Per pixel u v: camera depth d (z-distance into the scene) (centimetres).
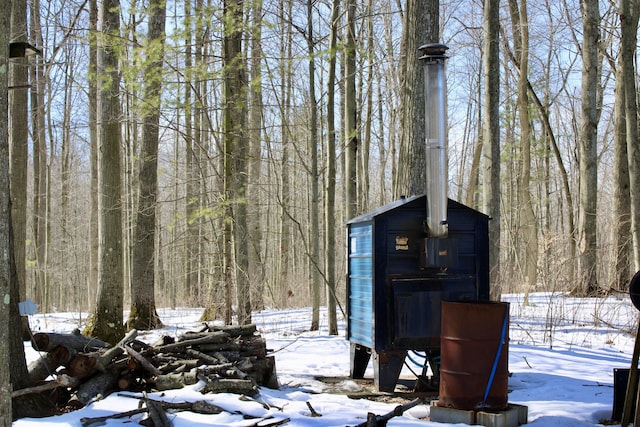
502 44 2595
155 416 543
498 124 1266
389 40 2334
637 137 1659
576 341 1097
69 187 3189
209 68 1183
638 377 584
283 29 1956
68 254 2989
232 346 742
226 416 564
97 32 1152
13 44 639
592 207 1816
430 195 707
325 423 556
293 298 2245
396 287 713
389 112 2620
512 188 2972
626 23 1698
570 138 3625
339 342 1120
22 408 589
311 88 1288
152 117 1378
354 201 1350
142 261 1404
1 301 388
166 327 1404
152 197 1406
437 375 741
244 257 1249
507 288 1750
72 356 664
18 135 1367
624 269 1742
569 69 3041
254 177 1883
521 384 764
